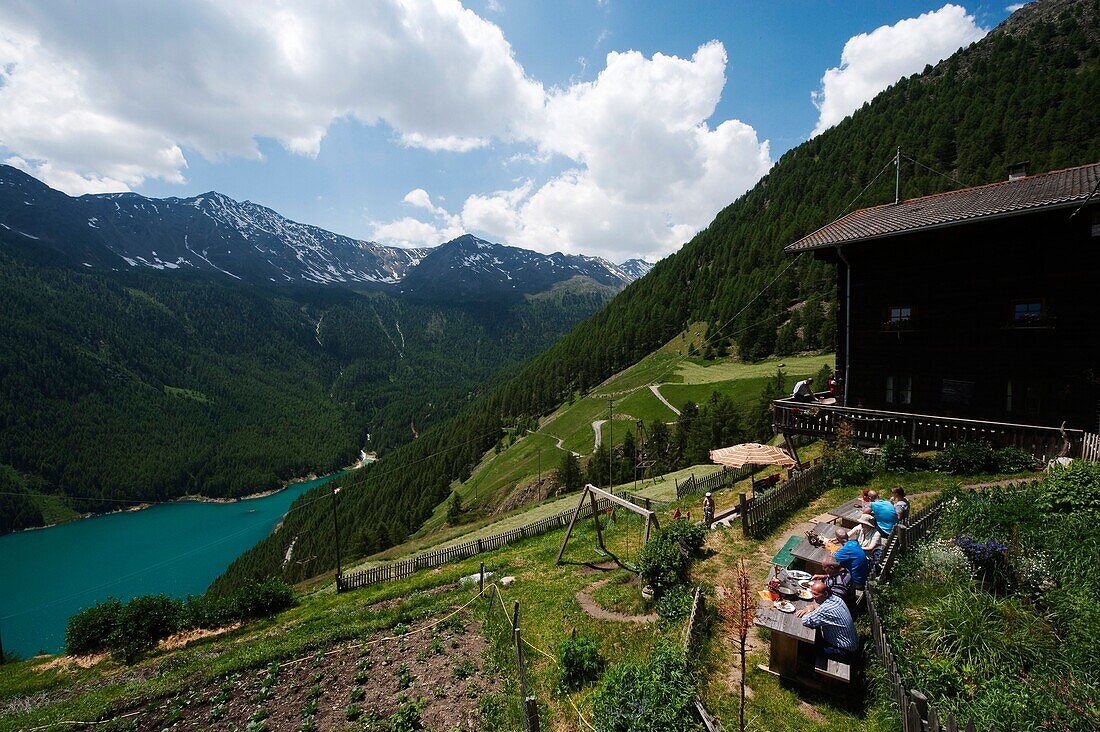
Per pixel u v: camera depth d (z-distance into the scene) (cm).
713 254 18938
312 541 11506
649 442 8769
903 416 2092
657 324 16575
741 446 2070
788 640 893
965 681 749
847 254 2591
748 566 1382
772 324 11906
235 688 1391
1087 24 15450
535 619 1495
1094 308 1909
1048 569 962
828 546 1212
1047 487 1226
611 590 1562
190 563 11356
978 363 2191
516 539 3077
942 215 2180
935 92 17825
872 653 875
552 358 19725
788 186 18262
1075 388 1953
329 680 1359
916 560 1100
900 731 712
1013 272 2097
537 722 867
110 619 2414
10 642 7719
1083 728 616
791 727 796
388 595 2280
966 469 1805
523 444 12900
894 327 2409
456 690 1220
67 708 1481
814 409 2388
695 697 838
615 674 971
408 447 18838
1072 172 2211
